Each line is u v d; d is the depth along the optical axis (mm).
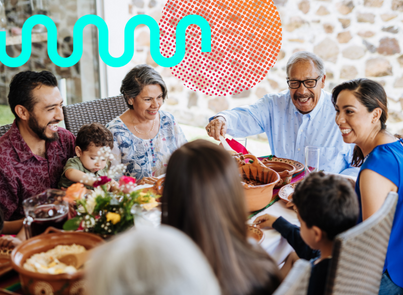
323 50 3783
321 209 1072
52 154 1794
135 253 426
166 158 2197
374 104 1522
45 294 900
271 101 2502
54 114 1668
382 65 3578
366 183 1389
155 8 4219
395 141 1514
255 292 780
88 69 3998
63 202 1206
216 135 2162
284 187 1706
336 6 3627
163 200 833
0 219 1336
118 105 2672
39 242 1037
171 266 419
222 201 782
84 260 975
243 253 794
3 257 1172
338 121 1602
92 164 1771
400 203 1400
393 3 3404
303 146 2434
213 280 478
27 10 3393
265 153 3922
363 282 1115
